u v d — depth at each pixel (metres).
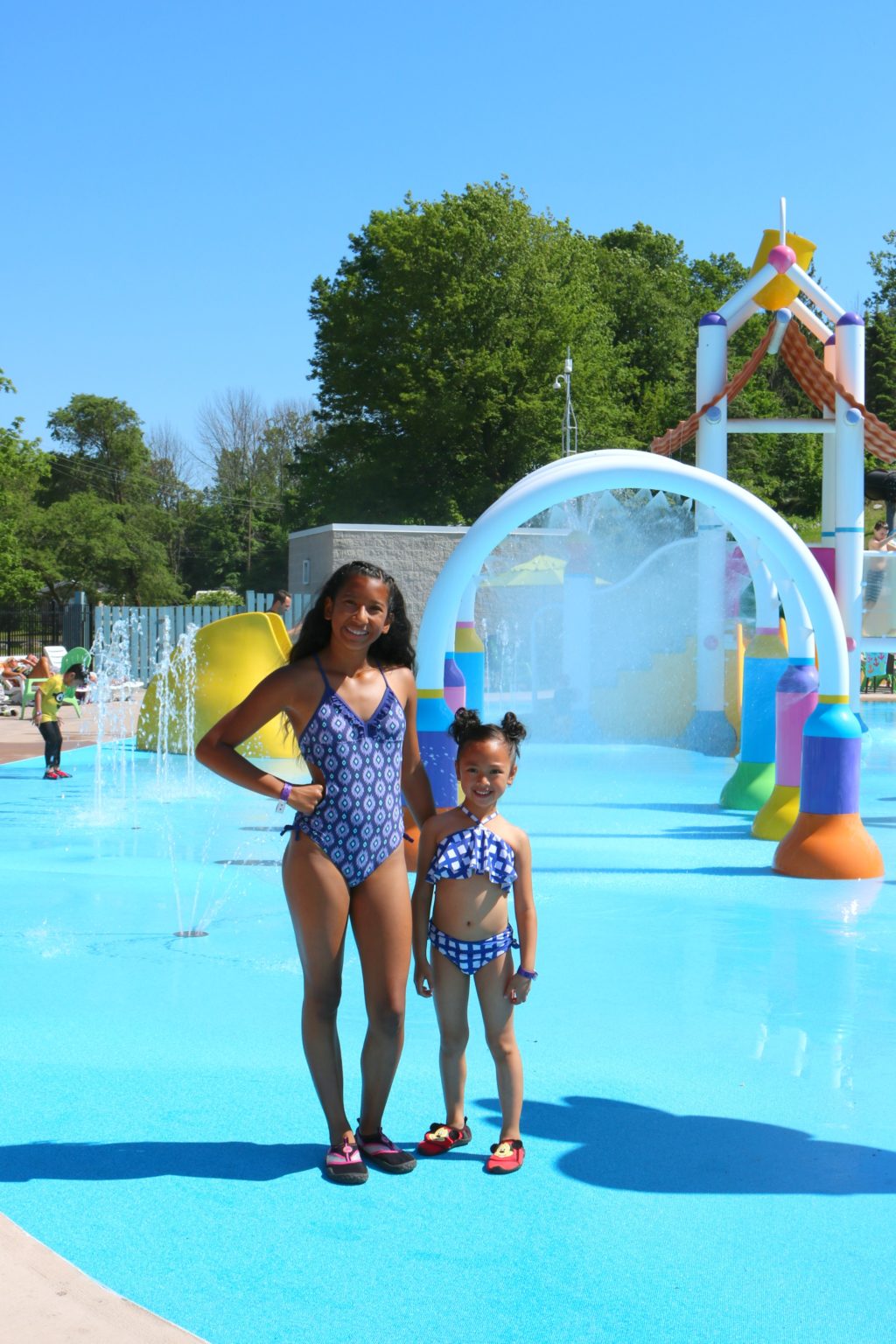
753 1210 3.44
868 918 7.09
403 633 3.95
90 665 27.14
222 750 3.65
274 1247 3.21
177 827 10.46
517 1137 3.80
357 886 3.73
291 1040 4.92
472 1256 3.17
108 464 84.75
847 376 16.34
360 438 51.16
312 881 3.66
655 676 18.30
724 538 16.42
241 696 15.48
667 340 64.00
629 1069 4.59
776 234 16.31
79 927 6.85
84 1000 5.45
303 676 3.70
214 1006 5.36
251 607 28.00
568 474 8.12
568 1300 2.95
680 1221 3.38
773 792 10.06
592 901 7.55
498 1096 4.22
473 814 3.81
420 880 3.83
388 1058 3.75
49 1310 2.75
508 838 3.79
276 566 75.62
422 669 8.12
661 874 8.38
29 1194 3.52
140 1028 5.06
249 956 6.21
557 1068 4.62
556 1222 3.36
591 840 9.73
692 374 62.47
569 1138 3.95
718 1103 4.25
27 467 46.53
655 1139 3.94
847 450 16.30
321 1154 3.82
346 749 3.67
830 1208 3.45
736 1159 3.79
